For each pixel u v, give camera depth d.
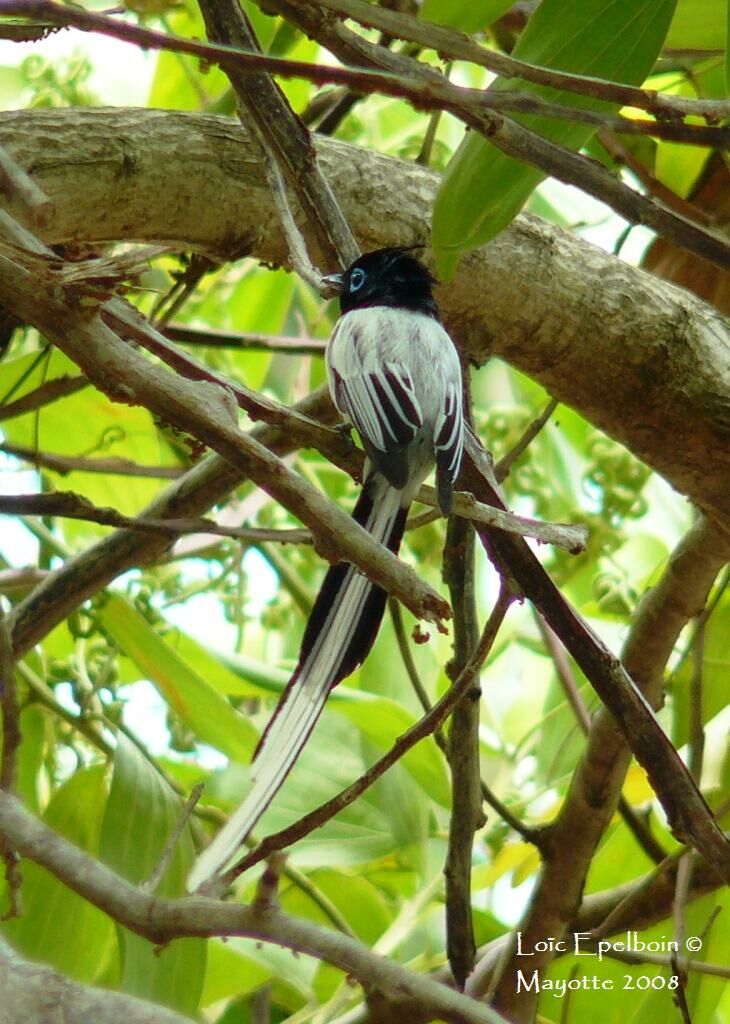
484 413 12.16
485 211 6.17
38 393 8.92
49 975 4.14
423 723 6.09
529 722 12.33
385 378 6.92
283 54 8.91
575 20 5.80
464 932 8.01
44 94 10.93
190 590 10.81
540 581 6.71
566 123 6.11
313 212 7.13
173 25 10.89
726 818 10.23
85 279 5.07
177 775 11.23
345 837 9.95
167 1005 7.97
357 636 6.22
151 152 7.75
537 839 9.09
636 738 6.93
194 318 13.10
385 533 6.71
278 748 5.97
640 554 13.33
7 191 5.16
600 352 8.62
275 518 11.99
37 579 9.80
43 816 9.01
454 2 5.76
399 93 5.13
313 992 9.72
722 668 9.81
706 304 8.99
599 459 10.48
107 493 11.23
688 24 8.34
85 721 9.28
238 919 4.41
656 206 5.81
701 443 8.79
